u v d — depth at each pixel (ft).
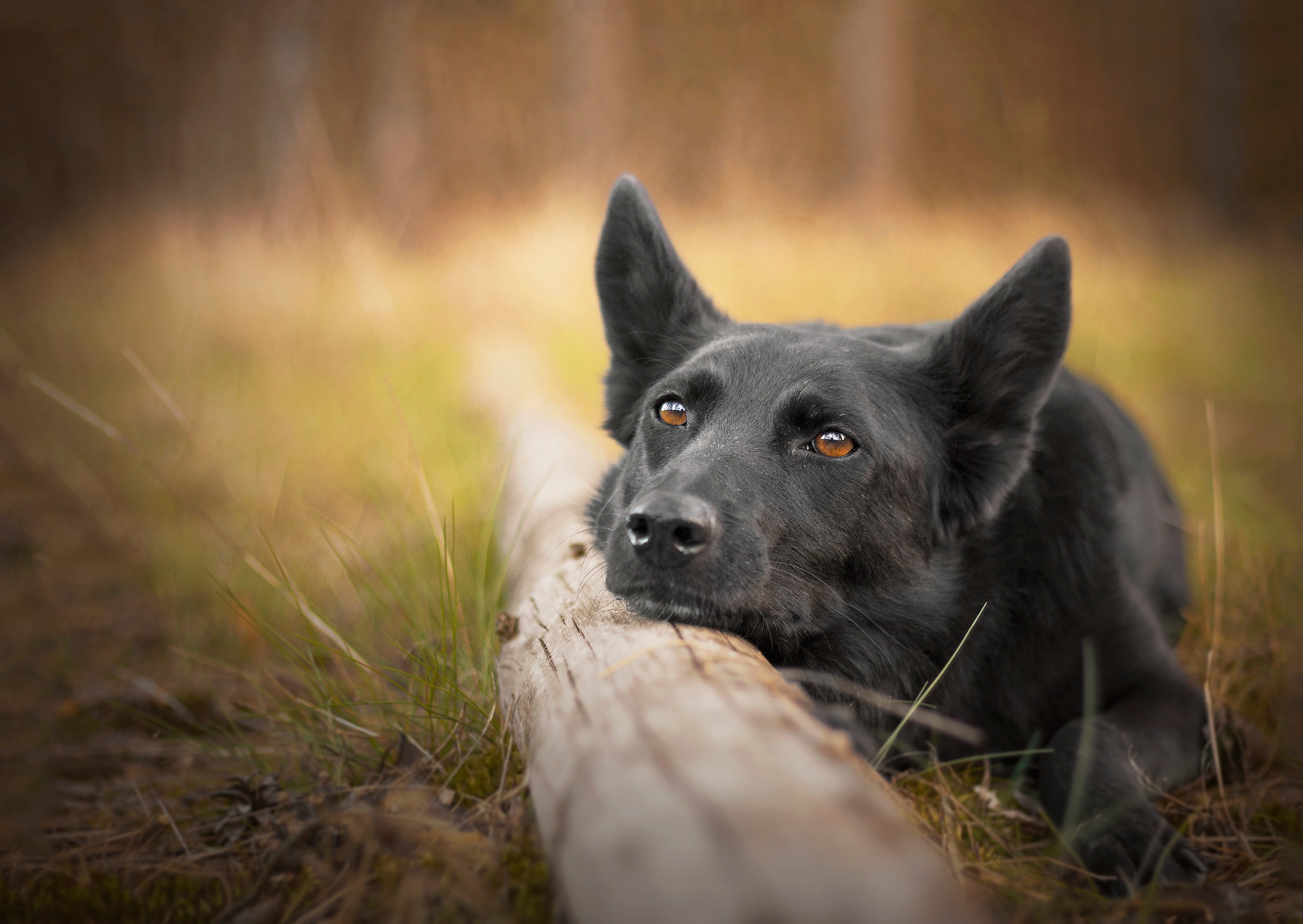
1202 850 8.62
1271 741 10.46
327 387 26.25
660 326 11.20
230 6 46.85
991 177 53.78
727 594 8.05
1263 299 39.06
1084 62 62.34
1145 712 9.86
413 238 43.83
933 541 9.77
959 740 10.25
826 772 4.64
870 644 9.44
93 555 17.29
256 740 10.93
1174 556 13.75
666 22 52.01
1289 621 12.89
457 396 26.58
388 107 49.11
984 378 9.82
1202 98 68.69
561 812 5.24
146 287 35.01
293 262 36.14
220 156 44.01
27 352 31.01
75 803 9.93
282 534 17.28
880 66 52.95
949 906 4.00
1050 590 9.93
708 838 4.10
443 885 6.00
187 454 21.34
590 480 15.26
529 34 50.75
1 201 59.67
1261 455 21.58
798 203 47.44
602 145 49.37
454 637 10.11
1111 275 39.47
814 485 8.85
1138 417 23.45
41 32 59.52
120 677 12.87
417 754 8.95
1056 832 8.07
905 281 36.68
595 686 6.32
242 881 7.34
